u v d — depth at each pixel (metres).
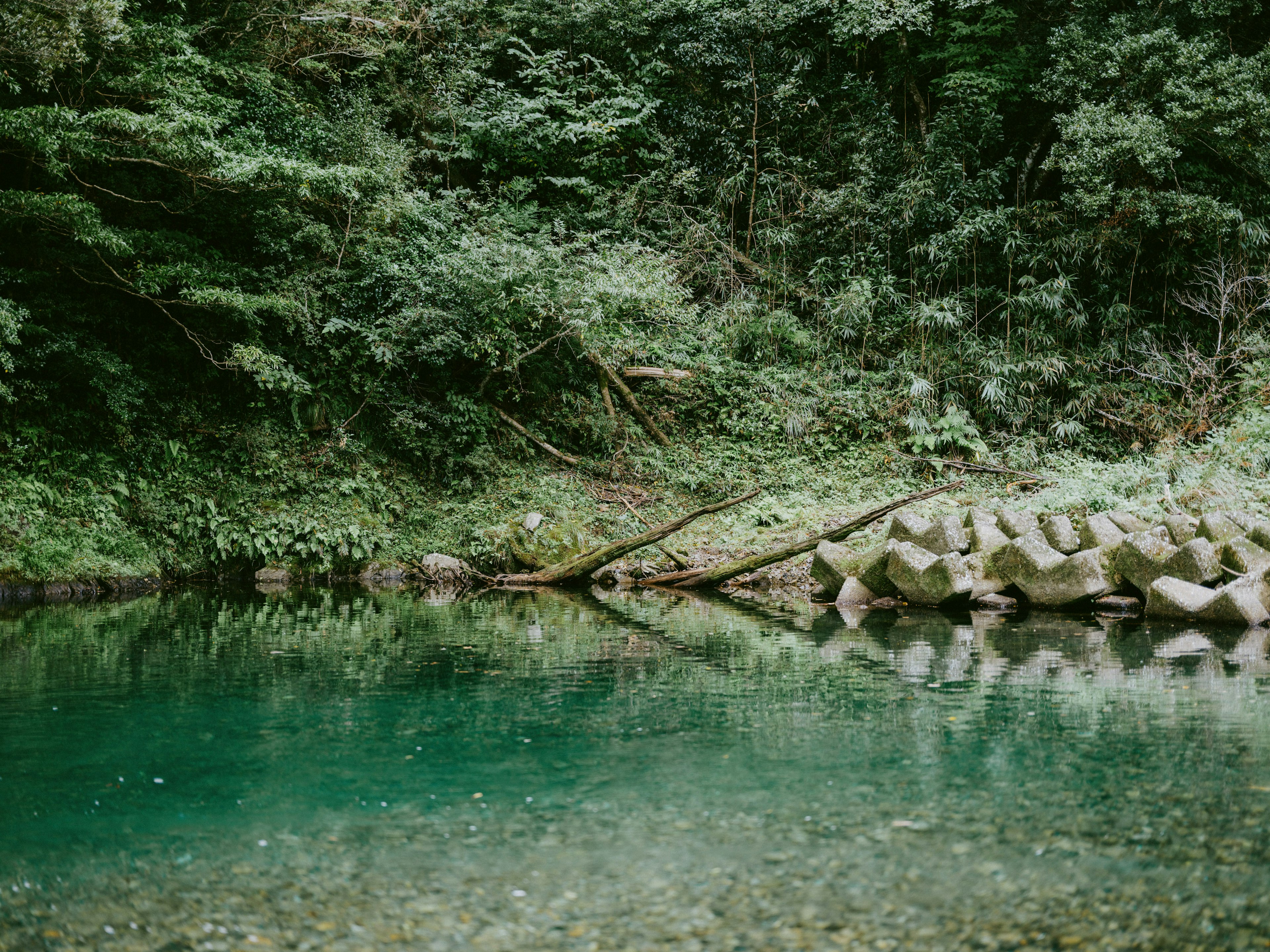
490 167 17.86
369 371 15.18
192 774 4.00
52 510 12.37
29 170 12.29
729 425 16.80
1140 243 17.33
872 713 4.98
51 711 5.11
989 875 2.95
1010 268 17.28
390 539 14.24
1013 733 4.54
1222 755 4.14
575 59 19.38
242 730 4.71
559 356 16.58
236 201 13.50
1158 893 2.82
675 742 4.45
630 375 16.67
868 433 16.83
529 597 11.27
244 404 14.57
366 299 14.93
